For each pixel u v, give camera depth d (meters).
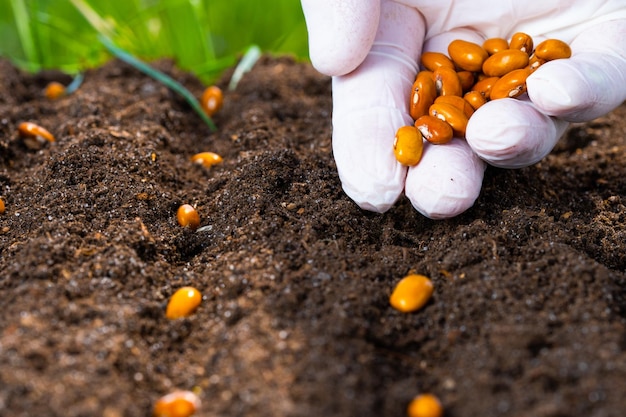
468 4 0.43
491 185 0.42
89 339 0.36
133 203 0.42
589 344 0.35
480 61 0.41
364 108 0.40
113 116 0.47
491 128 0.38
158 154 0.45
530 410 0.34
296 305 0.37
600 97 0.39
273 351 0.36
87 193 0.42
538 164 0.45
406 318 0.37
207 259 0.40
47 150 0.45
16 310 0.36
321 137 0.47
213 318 0.38
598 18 0.42
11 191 0.43
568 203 0.43
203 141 0.49
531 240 0.39
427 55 0.42
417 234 0.41
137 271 0.39
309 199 0.42
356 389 0.35
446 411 0.35
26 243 0.39
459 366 0.36
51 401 0.34
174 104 0.50
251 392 0.35
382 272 0.39
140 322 0.37
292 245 0.39
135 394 0.35
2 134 0.47
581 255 0.38
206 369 0.36
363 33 0.40
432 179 0.39
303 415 0.34
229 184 0.43
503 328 0.36
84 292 0.38
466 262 0.39
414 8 0.43
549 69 0.38
